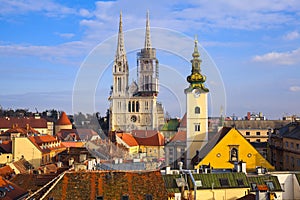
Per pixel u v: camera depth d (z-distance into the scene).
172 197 36.03
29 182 47.56
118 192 35.38
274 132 87.69
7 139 116.50
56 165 69.88
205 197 41.84
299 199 46.09
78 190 35.34
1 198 41.03
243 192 42.66
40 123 170.12
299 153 68.81
